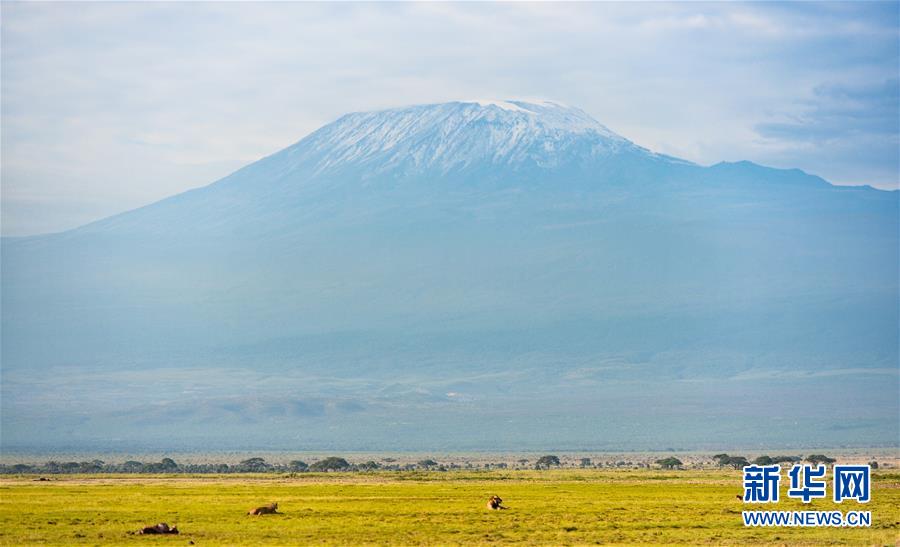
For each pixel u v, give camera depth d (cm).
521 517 18400
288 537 15625
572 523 17462
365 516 18575
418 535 15850
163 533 15938
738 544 14938
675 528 16825
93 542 15062
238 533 16062
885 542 15112
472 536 15725
